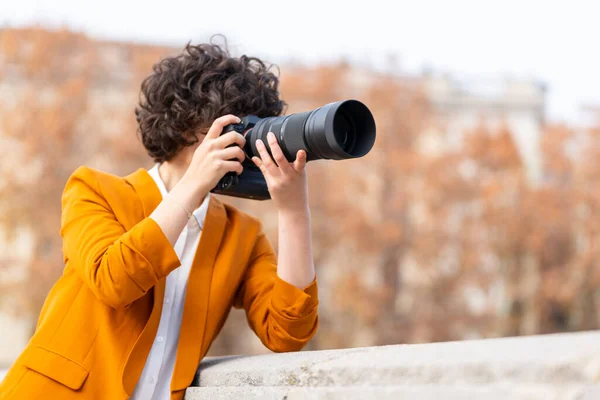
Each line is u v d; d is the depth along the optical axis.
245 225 1.58
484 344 0.86
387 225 22.42
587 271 24.30
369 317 21.52
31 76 21.70
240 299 1.63
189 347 1.37
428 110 24.66
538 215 23.86
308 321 1.50
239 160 1.39
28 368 1.30
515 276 23.77
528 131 26.81
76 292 1.38
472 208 23.75
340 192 22.78
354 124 1.29
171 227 1.31
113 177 1.50
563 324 25.36
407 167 23.06
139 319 1.38
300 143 1.27
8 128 20.88
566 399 0.68
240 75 1.55
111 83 23.02
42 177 20.91
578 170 25.97
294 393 0.98
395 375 0.84
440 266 22.86
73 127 21.12
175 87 1.53
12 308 20.28
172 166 1.57
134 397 1.34
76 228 1.40
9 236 20.92
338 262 22.52
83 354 1.32
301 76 24.36
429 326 22.22
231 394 1.17
